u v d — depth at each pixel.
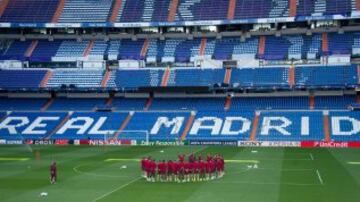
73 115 81.62
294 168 46.31
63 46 90.50
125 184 38.12
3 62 88.38
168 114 79.81
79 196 33.56
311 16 81.50
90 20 88.94
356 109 74.69
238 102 81.25
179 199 32.16
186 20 86.31
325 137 69.44
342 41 82.31
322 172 43.56
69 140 75.12
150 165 40.06
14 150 65.88
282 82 79.06
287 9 84.06
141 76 84.75
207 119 77.31
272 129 72.75
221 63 84.31
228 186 36.88
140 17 88.38
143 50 88.06
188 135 73.88
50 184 38.56
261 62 83.19
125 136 75.31
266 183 38.09
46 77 86.06
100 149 66.88
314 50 81.75
